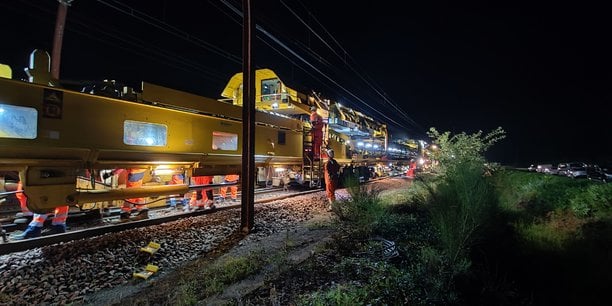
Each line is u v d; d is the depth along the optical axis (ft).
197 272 17.04
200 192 33.12
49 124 19.88
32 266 16.90
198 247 21.39
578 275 18.22
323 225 27.50
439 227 20.33
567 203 28.81
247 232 24.85
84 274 16.44
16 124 18.45
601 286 17.22
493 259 20.34
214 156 32.17
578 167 106.11
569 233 22.97
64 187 21.01
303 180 51.62
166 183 31.32
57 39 38.32
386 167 98.22
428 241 21.43
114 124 23.36
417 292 14.03
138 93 25.39
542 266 19.71
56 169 20.68
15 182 25.52
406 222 26.03
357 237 22.39
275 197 41.86
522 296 16.71
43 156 19.92
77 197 21.57
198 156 30.55
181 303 13.23
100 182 26.25
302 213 33.22
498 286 16.56
